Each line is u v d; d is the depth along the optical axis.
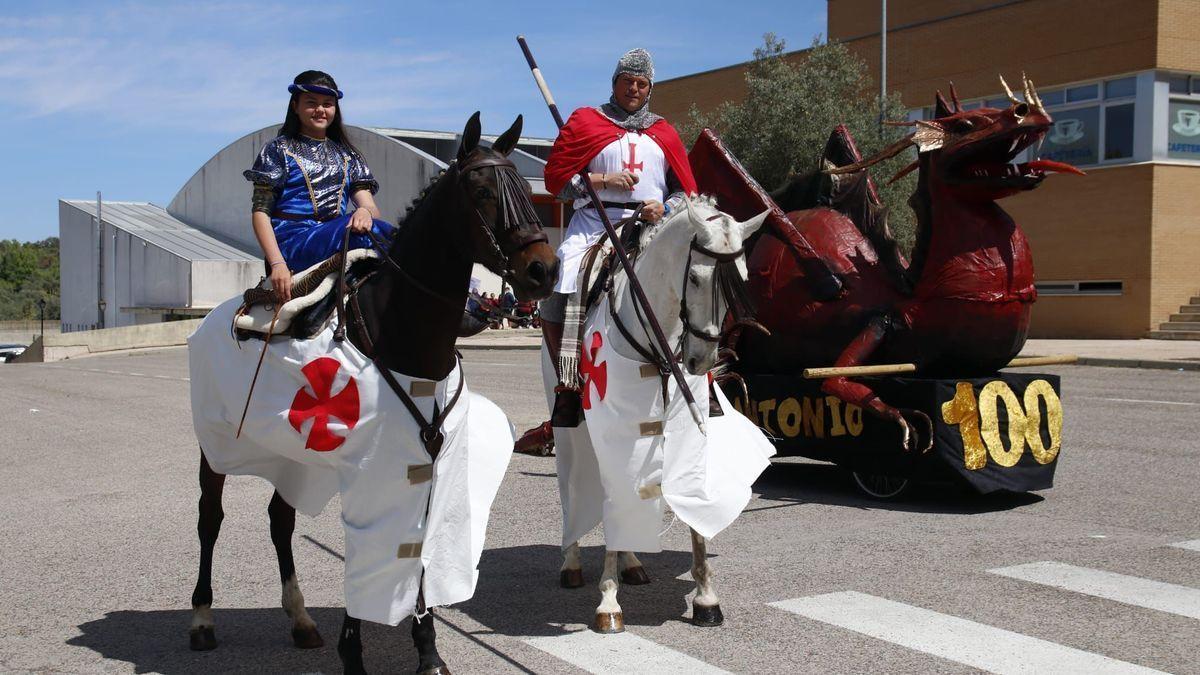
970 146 7.55
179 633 5.25
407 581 4.20
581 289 5.54
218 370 4.69
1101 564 6.27
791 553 6.65
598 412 5.15
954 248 7.86
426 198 4.36
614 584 5.23
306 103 4.86
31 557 6.88
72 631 5.30
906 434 7.68
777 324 8.73
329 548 7.04
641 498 5.05
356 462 4.24
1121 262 26.25
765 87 25.73
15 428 14.10
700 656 4.79
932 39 30.48
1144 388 15.84
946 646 4.85
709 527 5.01
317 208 4.82
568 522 5.87
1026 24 28.14
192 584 6.21
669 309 4.91
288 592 5.01
